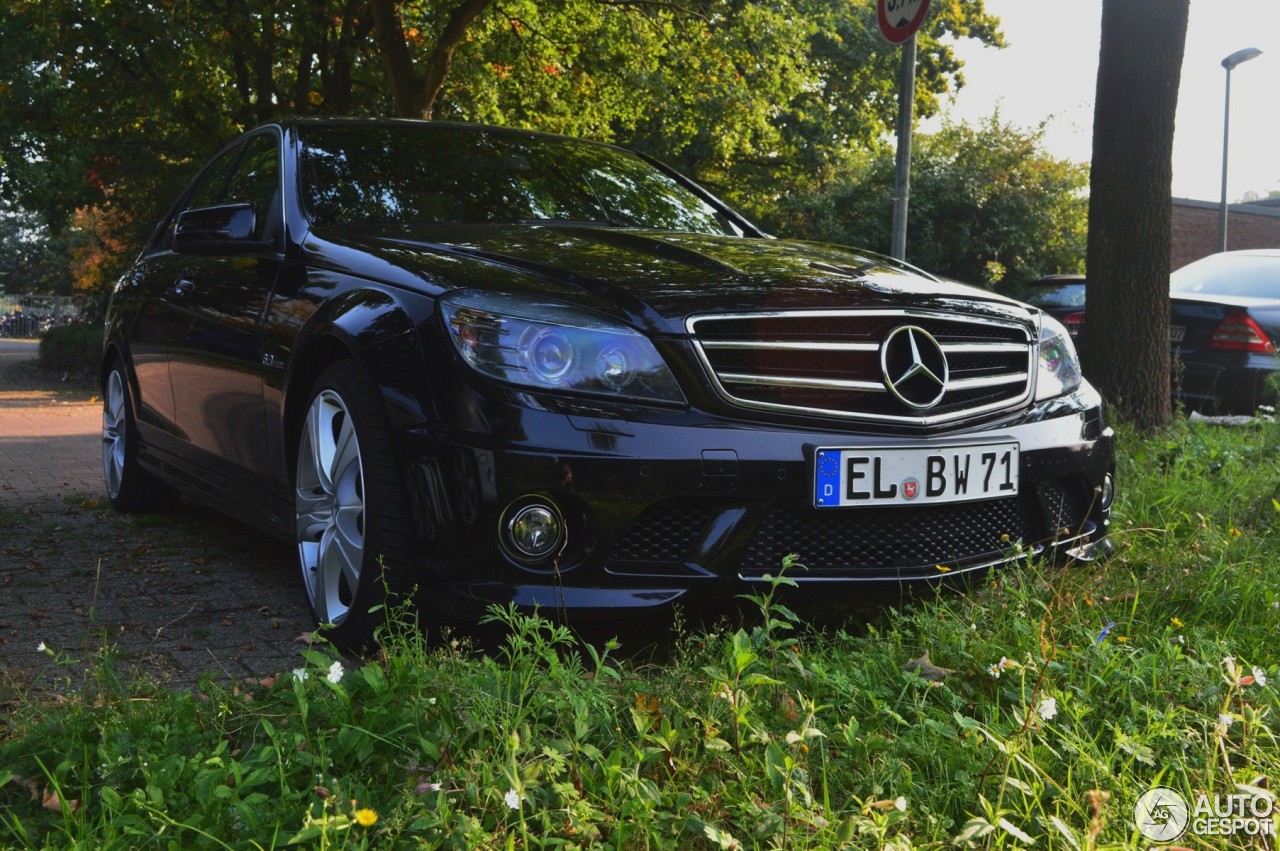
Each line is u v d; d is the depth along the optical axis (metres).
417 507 2.71
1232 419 7.38
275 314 3.46
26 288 62.16
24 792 2.10
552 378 2.66
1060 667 2.63
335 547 3.06
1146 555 3.87
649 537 2.72
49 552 4.29
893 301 3.03
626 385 2.70
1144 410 6.31
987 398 3.21
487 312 2.71
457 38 13.36
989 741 2.27
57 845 1.89
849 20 26.88
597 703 2.31
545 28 16.88
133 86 16.48
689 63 17.16
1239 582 3.45
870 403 2.94
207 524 4.88
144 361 4.75
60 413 10.91
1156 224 6.30
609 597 2.66
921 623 2.91
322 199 3.75
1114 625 2.92
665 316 2.76
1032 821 2.08
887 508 2.90
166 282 4.59
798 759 2.15
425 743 2.08
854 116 28.36
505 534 2.62
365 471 2.83
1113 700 2.62
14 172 17.05
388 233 3.41
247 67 17.80
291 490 3.34
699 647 2.84
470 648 2.71
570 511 2.65
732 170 29.41
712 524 2.74
